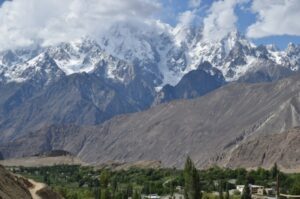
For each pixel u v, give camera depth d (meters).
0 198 84.31
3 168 102.06
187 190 191.38
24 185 104.06
